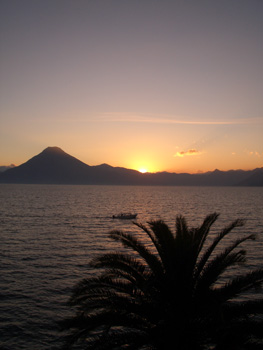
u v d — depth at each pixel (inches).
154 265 459.8
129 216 3484.3
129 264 475.2
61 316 923.4
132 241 486.3
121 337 431.8
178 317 424.8
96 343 434.0
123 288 463.5
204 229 470.3
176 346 411.5
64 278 1273.4
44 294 1092.5
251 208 5009.8
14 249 1812.3
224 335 405.1
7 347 761.6
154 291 449.4
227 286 446.3
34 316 921.5
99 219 3388.3
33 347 762.8
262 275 448.5
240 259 456.1
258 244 1953.7
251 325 418.3
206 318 428.8
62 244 1983.3
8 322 884.6
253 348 404.2
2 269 1391.5
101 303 449.4
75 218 3444.9
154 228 462.6
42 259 1583.4
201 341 425.1
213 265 460.4
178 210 4623.5
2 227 2679.6
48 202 5871.1
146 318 440.1
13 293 1099.3
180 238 453.4
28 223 2977.4
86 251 1780.3
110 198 7657.5
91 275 1317.7
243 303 446.0
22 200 6279.5
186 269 441.4
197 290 446.3
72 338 462.9
